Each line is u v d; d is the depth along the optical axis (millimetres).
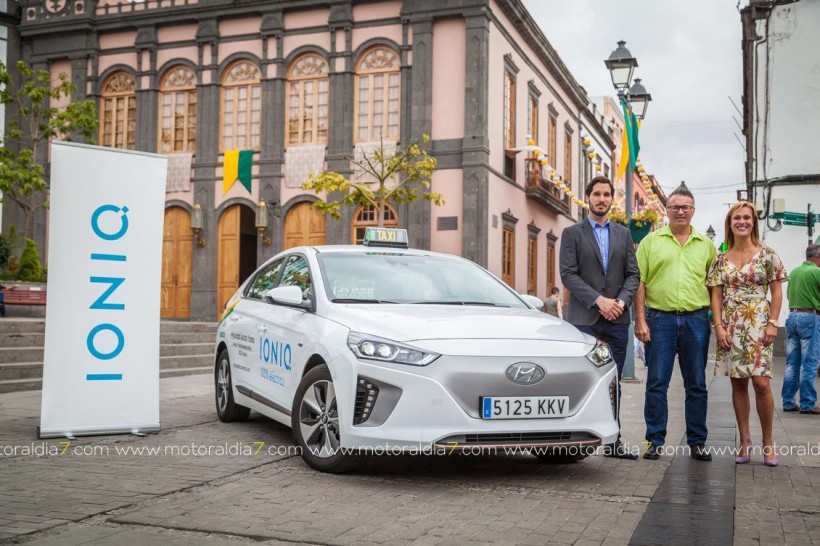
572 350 5500
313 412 5777
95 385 7070
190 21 26062
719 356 6234
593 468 5930
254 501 4805
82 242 7043
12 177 22547
